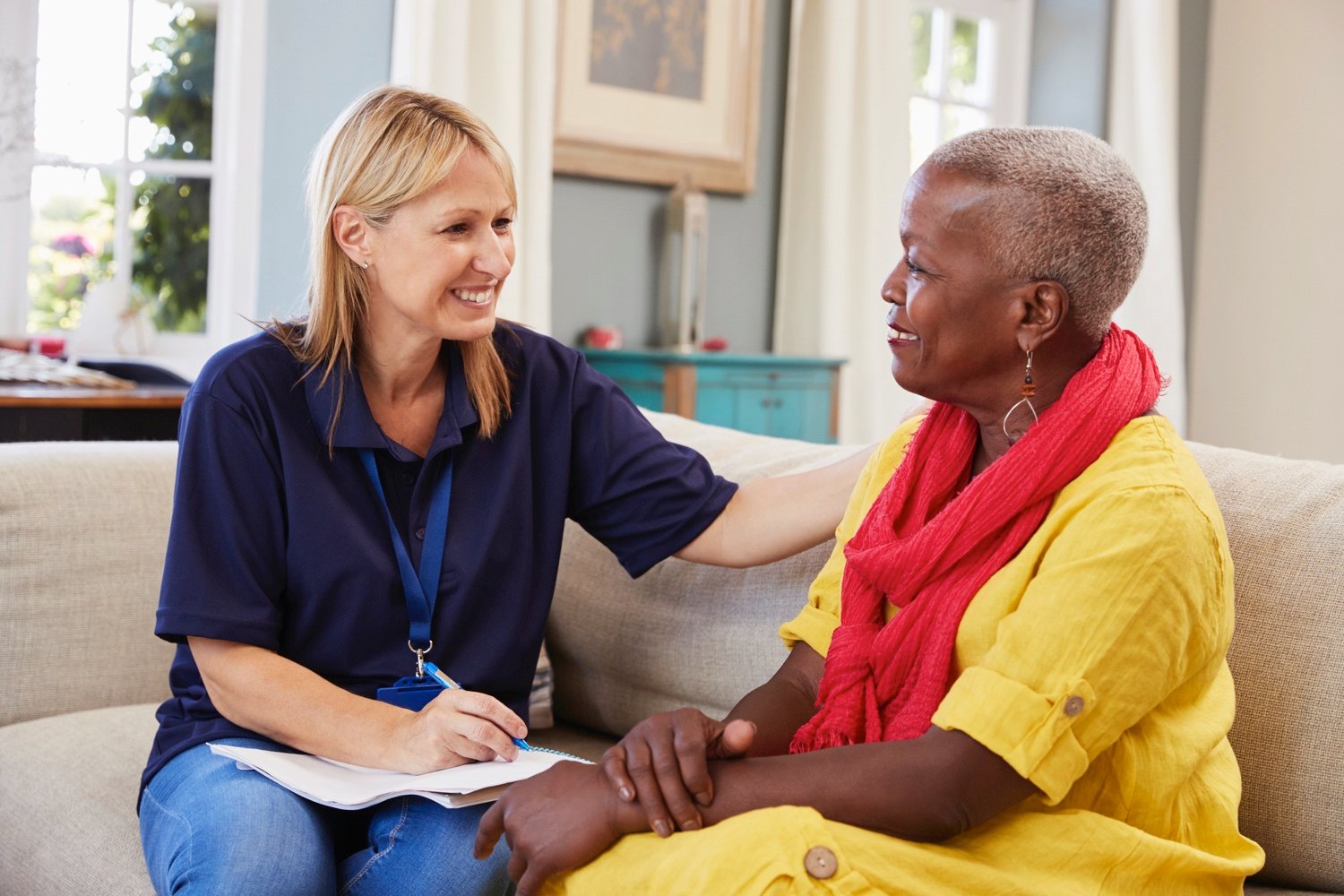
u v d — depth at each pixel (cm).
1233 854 115
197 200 351
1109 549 104
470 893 128
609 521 166
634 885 102
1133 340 119
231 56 343
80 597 183
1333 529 131
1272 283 556
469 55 345
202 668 142
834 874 97
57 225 342
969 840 107
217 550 143
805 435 391
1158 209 493
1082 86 520
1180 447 113
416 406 154
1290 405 563
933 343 114
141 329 333
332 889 131
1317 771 124
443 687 145
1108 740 104
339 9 337
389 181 140
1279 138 552
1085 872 105
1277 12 546
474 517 153
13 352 306
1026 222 108
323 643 148
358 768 134
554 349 166
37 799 159
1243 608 131
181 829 130
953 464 122
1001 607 110
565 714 199
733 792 104
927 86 505
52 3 335
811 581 163
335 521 146
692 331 396
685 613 177
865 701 117
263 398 146
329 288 146
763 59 431
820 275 425
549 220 365
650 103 400
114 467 191
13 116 333
